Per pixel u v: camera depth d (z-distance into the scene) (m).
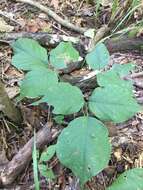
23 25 0.57
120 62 0.51
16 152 0.41
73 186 0.38
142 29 0.53
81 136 0.32
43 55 0.39
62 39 0.53
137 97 0.46
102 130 0.32
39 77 0.36
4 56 0.52
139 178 0.35
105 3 0.61
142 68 0.50
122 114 0.32
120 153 0.41
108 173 0.40
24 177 0.39
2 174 0.38
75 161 0.31
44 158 0.38
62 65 0.38
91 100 0.33
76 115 0.42
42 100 0.33
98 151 0.32
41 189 0.38
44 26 0.57
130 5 0.55
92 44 0.53
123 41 0.52
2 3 0.61
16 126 0.43
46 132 0.41
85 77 0.47
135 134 0.43
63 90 0.33
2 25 0.57
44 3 0.62
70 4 0.62
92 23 0.58
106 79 0.35
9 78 0.49
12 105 0.41
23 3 0.61
